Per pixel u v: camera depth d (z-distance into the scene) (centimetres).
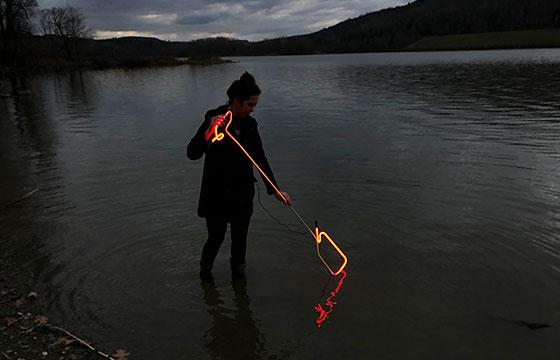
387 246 481
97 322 364
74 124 1350
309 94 2036
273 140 1012
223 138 392
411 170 746
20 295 402
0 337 344
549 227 514
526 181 676
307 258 463
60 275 435
